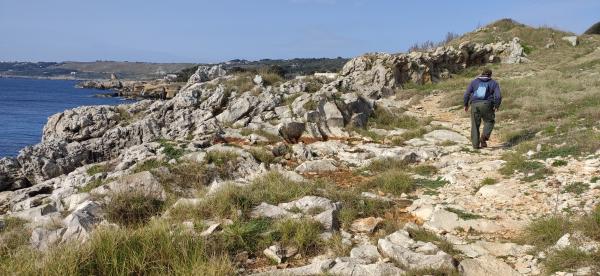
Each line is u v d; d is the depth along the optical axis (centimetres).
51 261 495
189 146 1162
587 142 956
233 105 1540
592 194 712
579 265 493
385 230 646
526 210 710
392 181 884
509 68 3133
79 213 699
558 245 544
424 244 572
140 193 795
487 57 3472
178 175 943
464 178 909
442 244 577
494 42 3809
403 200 808
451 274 491
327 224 649
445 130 1447
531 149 1045
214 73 2025
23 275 479
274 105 1537
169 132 1484
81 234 636
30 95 9288
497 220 682
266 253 577
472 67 3294
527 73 2866
